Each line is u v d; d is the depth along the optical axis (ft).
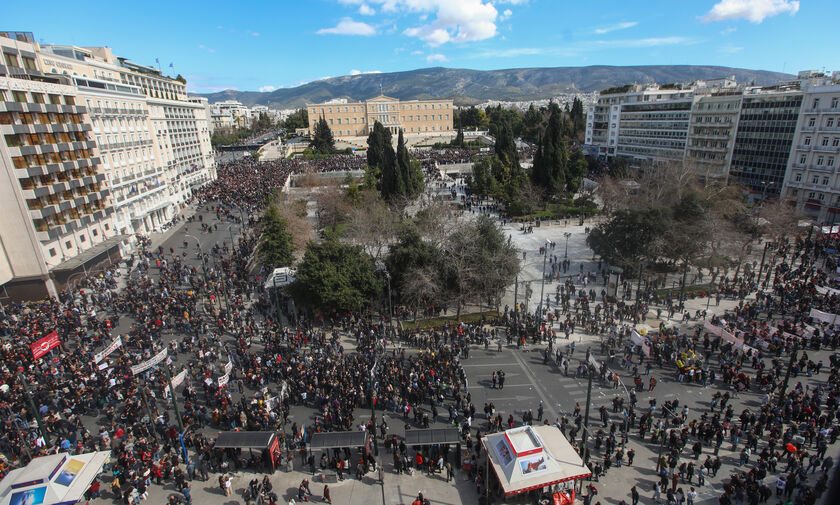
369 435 86.33
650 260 170.71
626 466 83.82
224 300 158.30
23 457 84.28
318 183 299.99
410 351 126.21
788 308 139.13
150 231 251.39
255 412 94.84
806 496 69.21
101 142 219.61
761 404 98.53
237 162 465.06
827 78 255.09
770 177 266.36
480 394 106.52
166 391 105.50
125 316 147.33
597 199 304.50
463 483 81.56
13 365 112.16
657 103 359.46
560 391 107.55
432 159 419.74
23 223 159.12
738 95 286.46
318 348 123.03
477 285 146.00
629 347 118.42
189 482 82.89
